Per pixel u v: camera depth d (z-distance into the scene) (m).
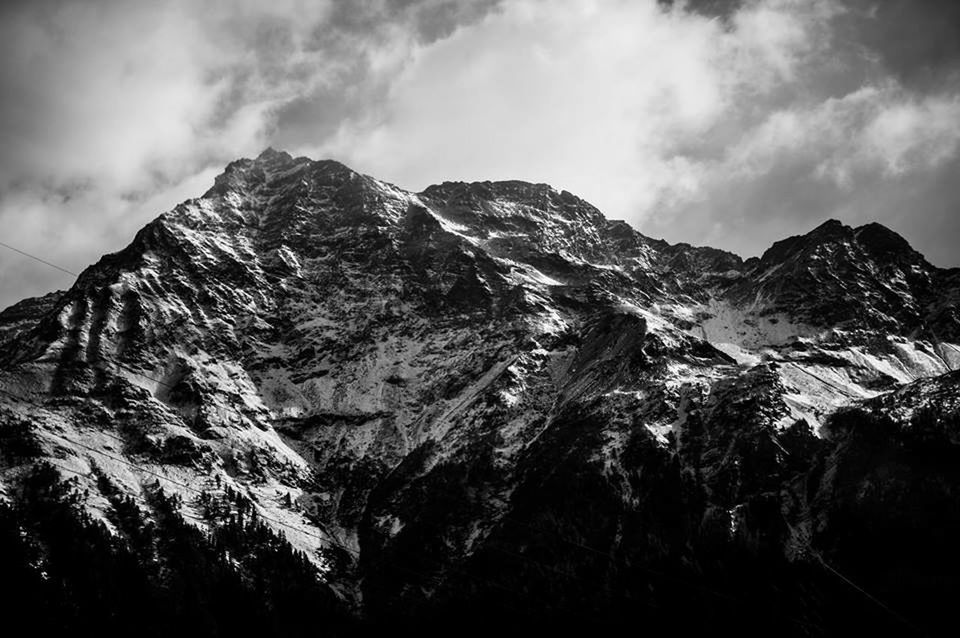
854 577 191.50
